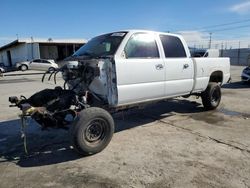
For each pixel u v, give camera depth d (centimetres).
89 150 443
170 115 715
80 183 364
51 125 475
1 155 466
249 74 1350
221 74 775
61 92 489
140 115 716
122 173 389
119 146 493
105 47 515
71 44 3762
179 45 625
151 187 349
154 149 477
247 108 791
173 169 398
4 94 1166
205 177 373
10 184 365
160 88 562
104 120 454
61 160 439
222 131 572
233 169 396
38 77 2161
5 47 4100
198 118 682
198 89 687
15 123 674
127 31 521
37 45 3534
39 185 361
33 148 496
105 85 484
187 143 504
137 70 506
